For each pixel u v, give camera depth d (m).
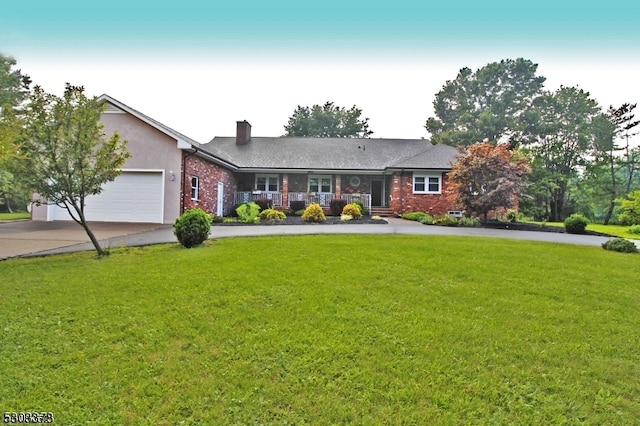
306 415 2.86
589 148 34.12
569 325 4.47
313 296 5.19
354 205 18.67
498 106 43.00
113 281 5.88
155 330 4.21
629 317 4.77
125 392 3.13
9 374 3.37
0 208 26.00
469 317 4.62
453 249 8.67
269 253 7.90
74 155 7.51
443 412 2.89
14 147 7.22
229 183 21.75
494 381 3.29
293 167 22.42
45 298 5.16
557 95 38.56
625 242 9.73
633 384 3.29
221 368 3.47
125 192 15.45
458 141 41.44
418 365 3.51
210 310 4.73
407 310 4.79
